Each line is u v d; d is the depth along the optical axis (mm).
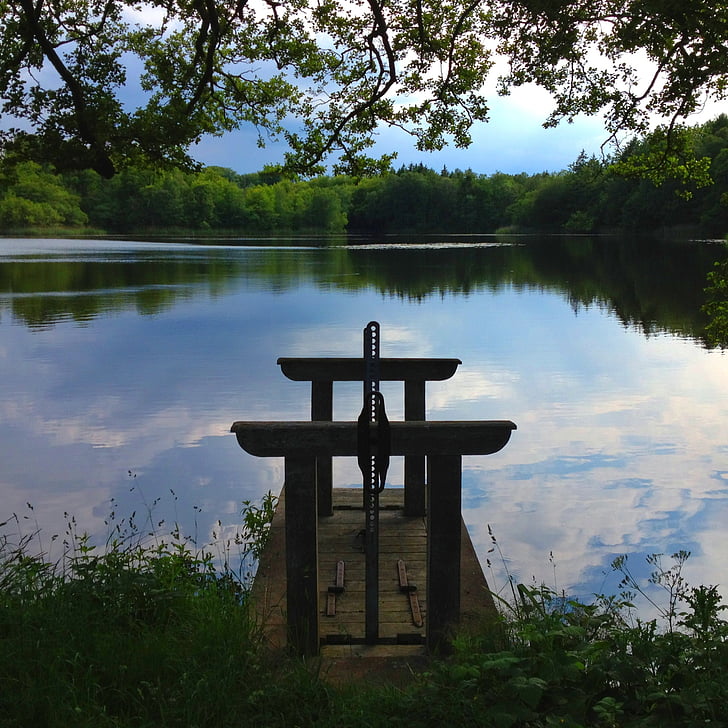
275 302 22281
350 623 4129
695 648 2988
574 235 93125
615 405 10391
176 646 3332
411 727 2771
